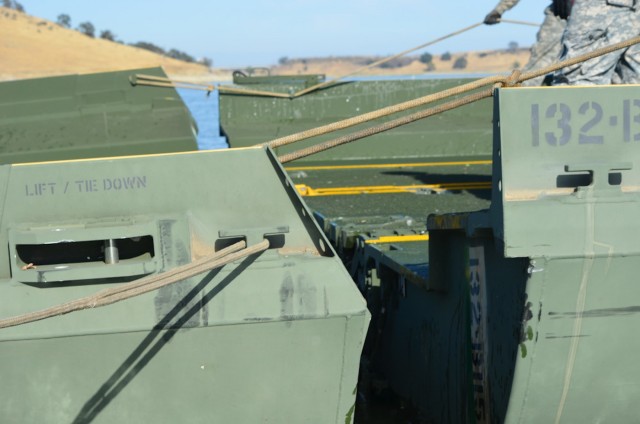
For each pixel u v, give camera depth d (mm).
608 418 4031
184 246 3654
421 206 7125
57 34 144000
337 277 3646
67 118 8797
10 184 3670
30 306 3545
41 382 3596
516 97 3689
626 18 6465
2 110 8867
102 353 3574
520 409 3947
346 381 3760
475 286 4242
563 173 3721
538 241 3646
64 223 3678
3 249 3641
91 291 3584
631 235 3680
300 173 8891
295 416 3781
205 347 3617
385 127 4266
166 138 8477
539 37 9297
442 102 10227
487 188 8047
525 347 3803
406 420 5320
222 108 10047
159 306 3559
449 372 4648
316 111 10133
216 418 3730
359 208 7121
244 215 3736
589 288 3736
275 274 3625
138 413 3680
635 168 3768
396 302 5641
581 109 3729
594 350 3859
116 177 3691
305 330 3631
